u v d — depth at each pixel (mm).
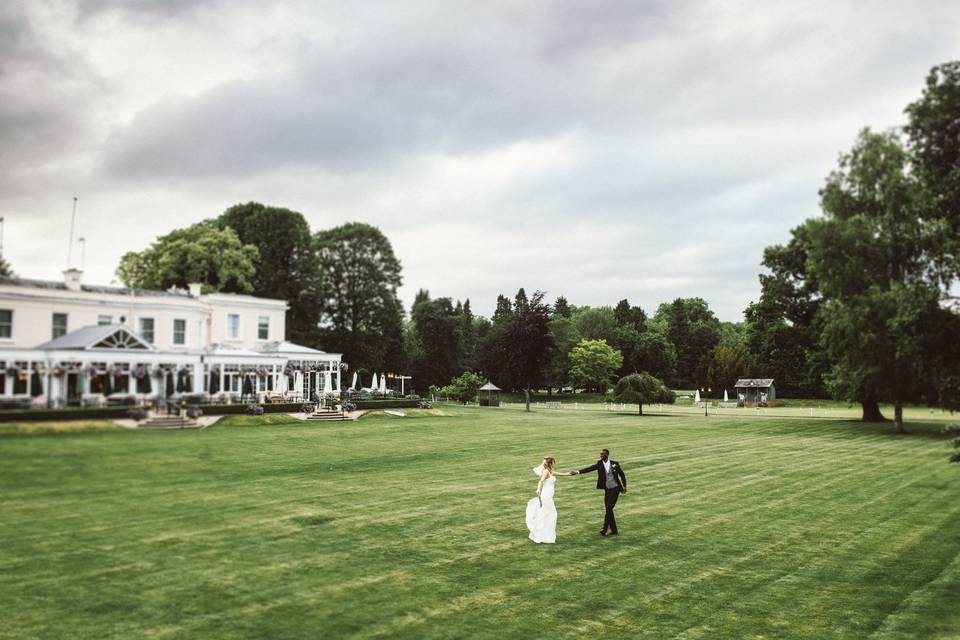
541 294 73625
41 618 10117
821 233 44125
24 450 25891
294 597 11242
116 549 13867
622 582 12352
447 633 9883
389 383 85375
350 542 14789
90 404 37062
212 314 52844
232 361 46781
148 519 16562
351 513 17703
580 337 112500
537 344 71938
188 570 12578
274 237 69062
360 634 9758
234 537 15016
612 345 117125
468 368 108062
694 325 132250
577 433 41938
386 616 10484
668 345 121000
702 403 94875
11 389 36219
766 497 20828
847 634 10078
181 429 35188
